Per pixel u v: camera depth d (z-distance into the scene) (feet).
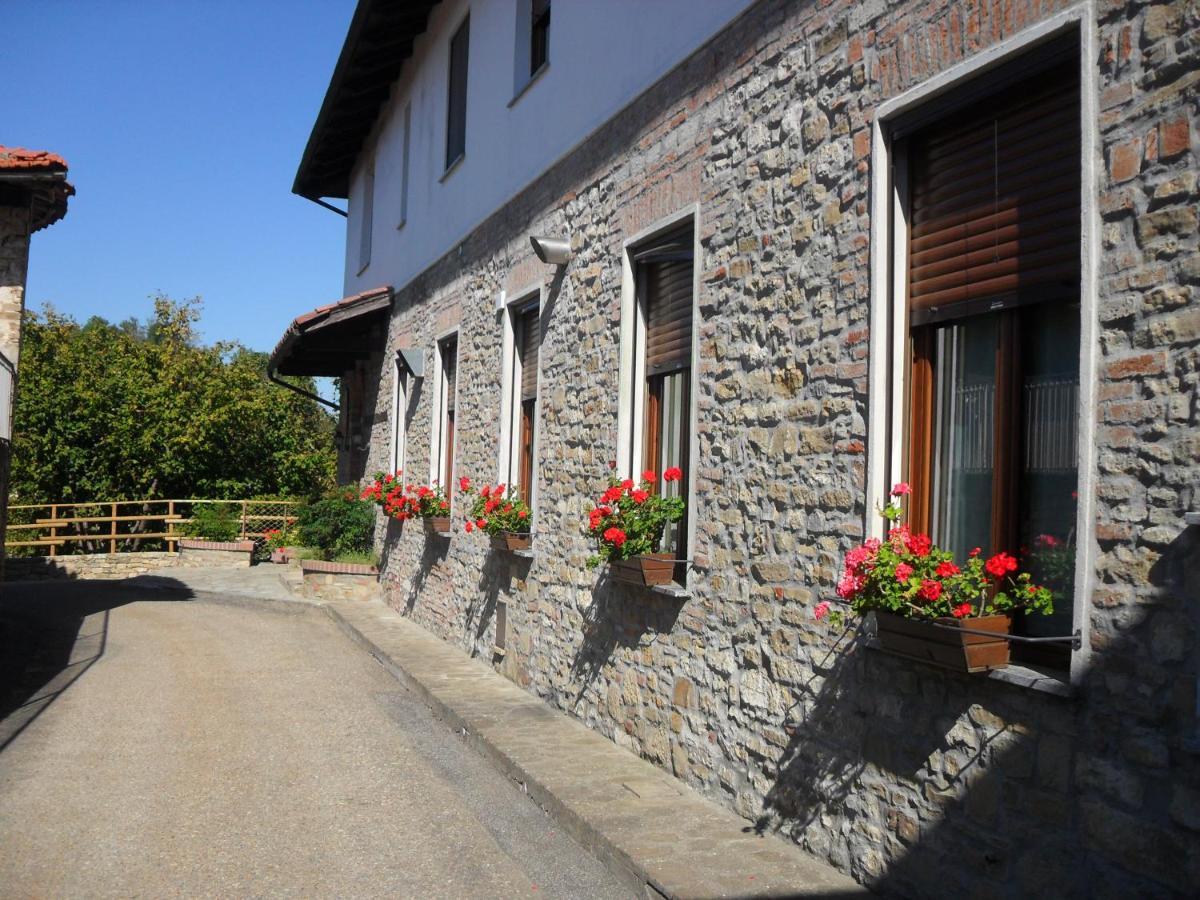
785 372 16.01
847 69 14.83
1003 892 11.25
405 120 45.11
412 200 43.29
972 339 13.01
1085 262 10.58
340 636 39.73
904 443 13.85
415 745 23.16
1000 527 12.32
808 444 15.34
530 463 29.60
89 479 68.49
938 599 11.60
